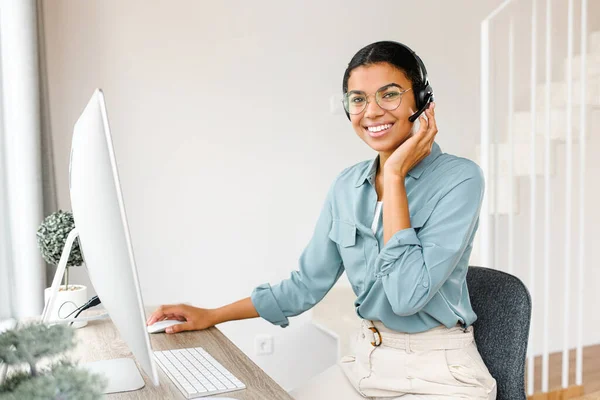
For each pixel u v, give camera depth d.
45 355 0.68
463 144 3.53
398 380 1.29
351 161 3.22
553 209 3.83
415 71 1.33
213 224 2.96
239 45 2.97
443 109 3.48
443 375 1.26
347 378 1.44
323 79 3.14
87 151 0.85
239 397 1.00
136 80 2.78
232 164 2.98
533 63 2.83
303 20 3.09
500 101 3.65
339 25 3.17
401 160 1.28
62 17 2.62
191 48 2.87
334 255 1.57
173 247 2.89
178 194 2.88
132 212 2.81
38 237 1.52
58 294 1.52
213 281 2.97
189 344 1.35
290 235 3.11
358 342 1.41
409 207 1.33
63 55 2.62
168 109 2.84
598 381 3.18
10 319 2.08
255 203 3.04
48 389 0.56
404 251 1.23
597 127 3.96
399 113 1.32
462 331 1.32
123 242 0.77
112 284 0.86
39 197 2.11
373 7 3.25
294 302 1.58
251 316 1.58
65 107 2.63
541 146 3.25
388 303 1.31
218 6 2.92
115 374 1.10
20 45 2.07
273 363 3.08
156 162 2.84
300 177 3.12
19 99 2.07
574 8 3.83
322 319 3.12
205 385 1.04
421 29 3.39
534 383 3.10
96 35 2.69
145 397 1.00
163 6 2.81
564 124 3.23
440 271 1.21
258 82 3.01
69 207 2.61
